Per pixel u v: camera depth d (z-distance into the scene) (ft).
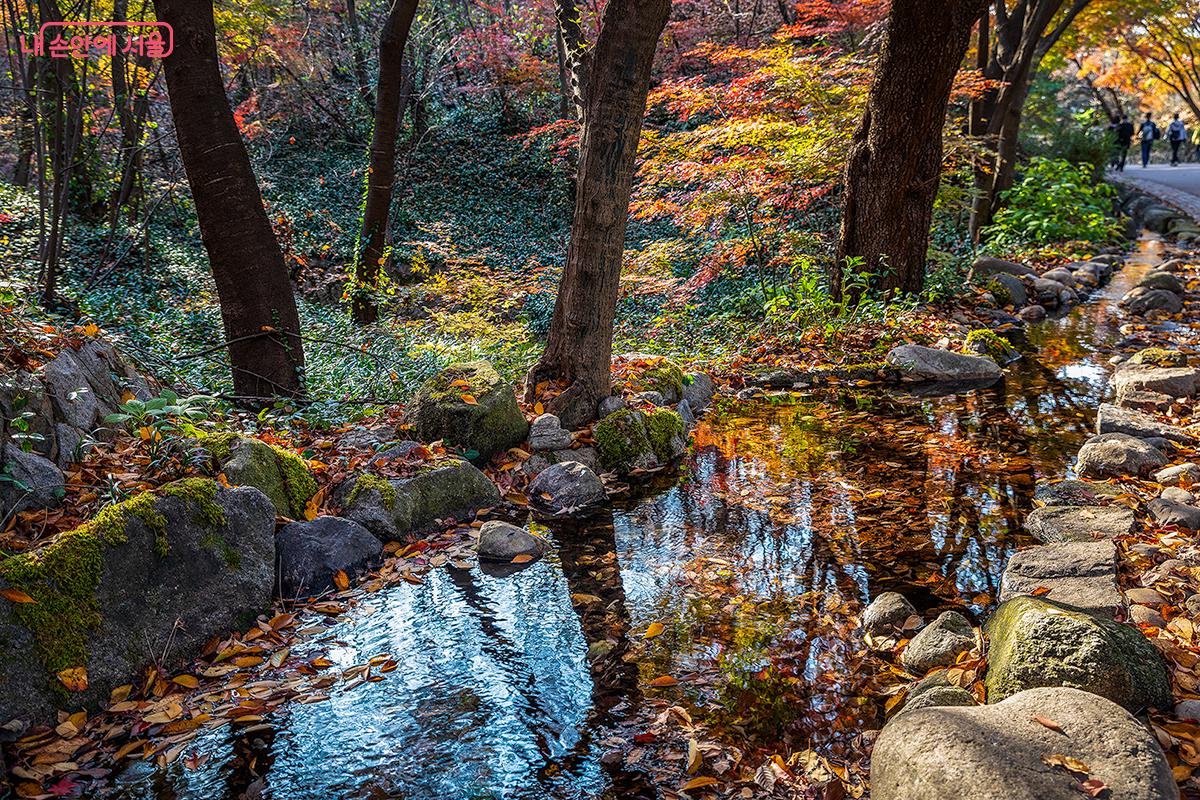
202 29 19.72
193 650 11.75
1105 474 16.83
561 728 10.16
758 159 32.81
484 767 9.49
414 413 19.21
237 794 9.15
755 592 13.44
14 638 10.07
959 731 7.93
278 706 10.75
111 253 37.09
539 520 16.79
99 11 32.60
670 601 13.26
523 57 66.80
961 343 27.94
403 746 9.91
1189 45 72.54
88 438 14.43
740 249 34.65
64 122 29.12
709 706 10.52
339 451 17.75
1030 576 12.46
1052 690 8.53
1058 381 25.05
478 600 13.51
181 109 19.85
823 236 39.50
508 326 31.68
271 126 68.80
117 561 11.30
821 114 34.94
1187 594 11.67
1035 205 50.88
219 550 12.55
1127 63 82.84
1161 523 14.01
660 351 30.53
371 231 34.73
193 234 45.93
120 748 9.88
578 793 9.02
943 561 14.14
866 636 11.91
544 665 11.56
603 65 19.44
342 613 13.16
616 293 20.89
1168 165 100.73
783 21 69.62
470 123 74.79
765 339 30.37
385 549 15.24
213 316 31.50
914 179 31.37
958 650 10.87
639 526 16.33
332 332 29.04
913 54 29.50
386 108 33.91
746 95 34.94
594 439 19.69
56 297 27.32
